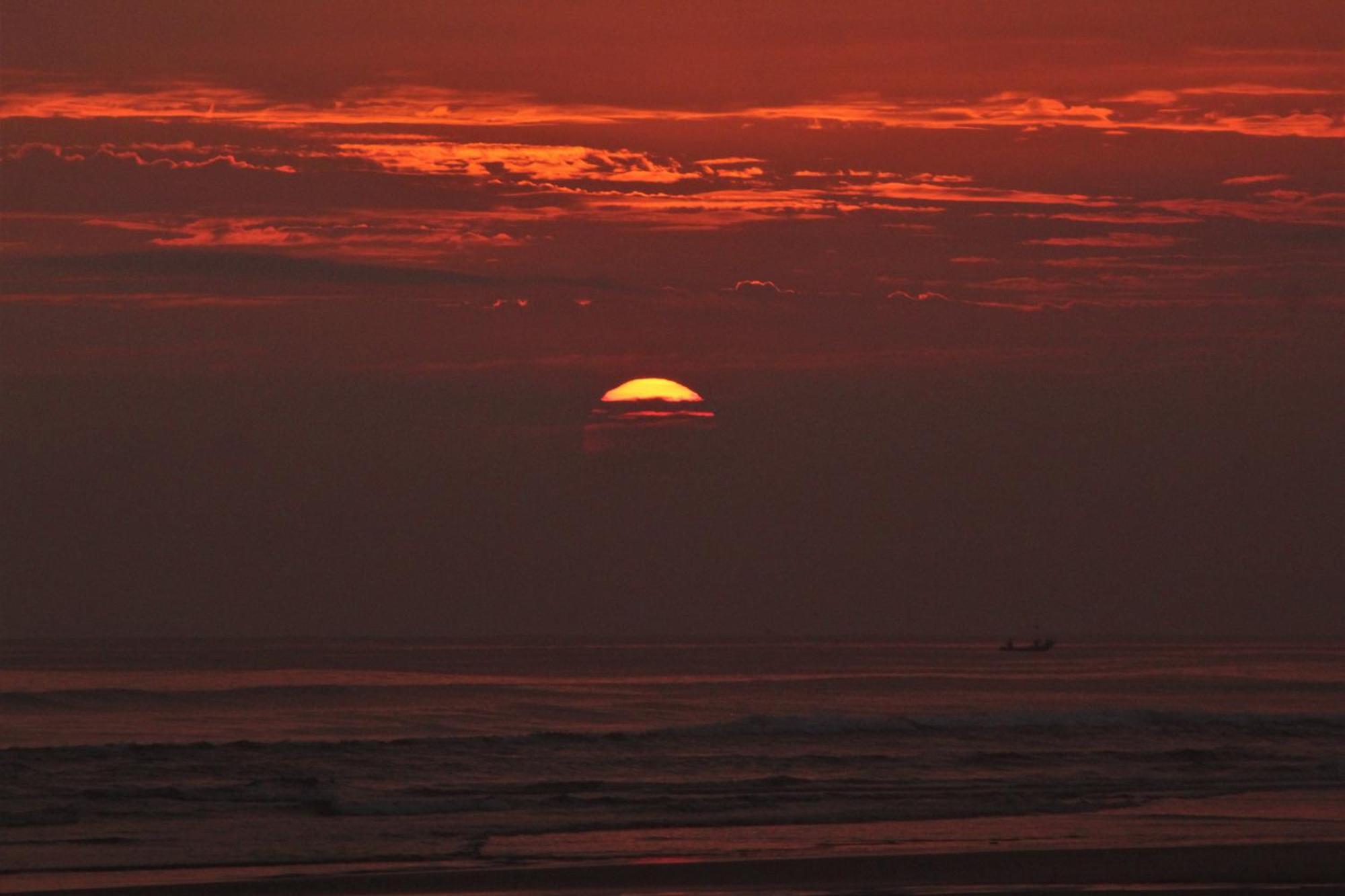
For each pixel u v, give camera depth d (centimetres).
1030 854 8269
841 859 8119
